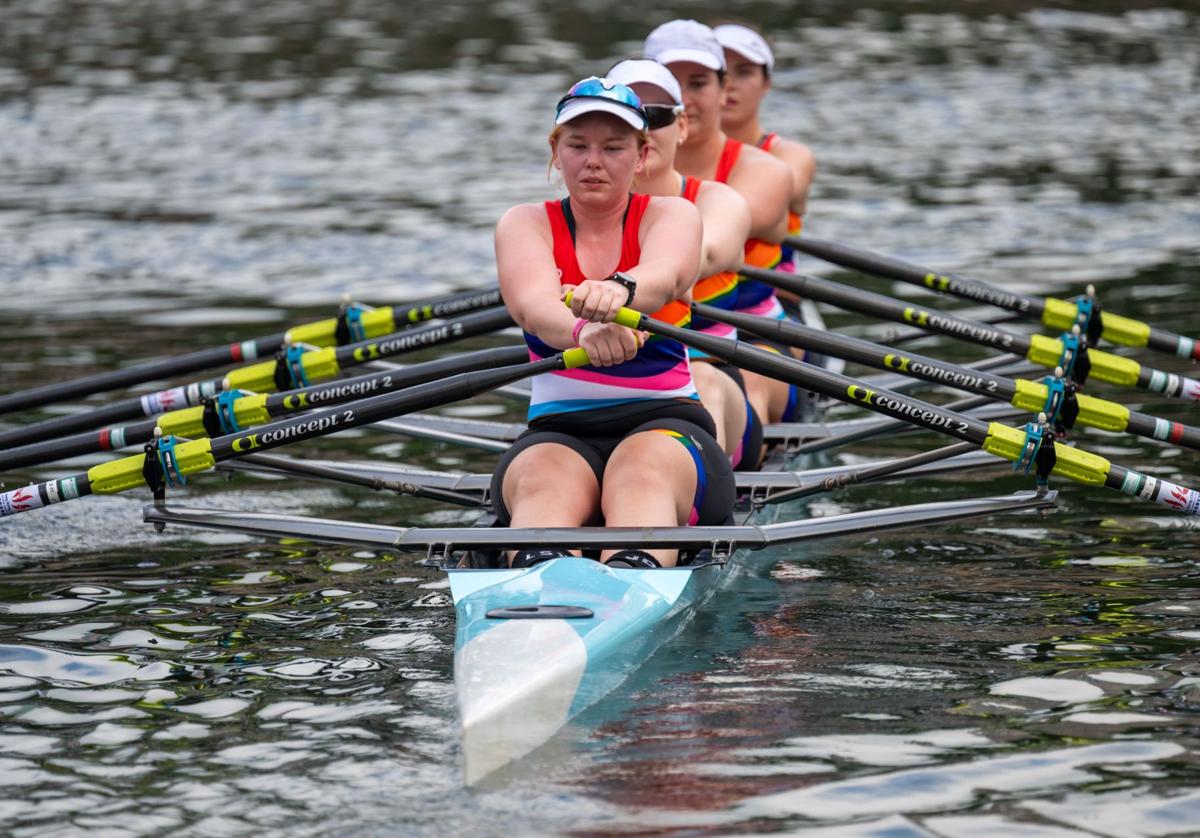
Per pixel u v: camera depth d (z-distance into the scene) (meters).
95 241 60.75
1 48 121.12
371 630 22.78
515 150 80.75
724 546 22.98
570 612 20.36
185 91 101.38
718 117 34.44
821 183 71.50
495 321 30.72
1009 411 36.41
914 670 20.69
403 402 24.81
